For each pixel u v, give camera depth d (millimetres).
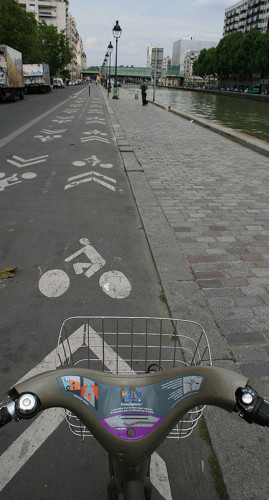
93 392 1360
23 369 2998
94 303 3893
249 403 1249
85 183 8281
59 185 8070
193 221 6176
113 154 11453
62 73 95250
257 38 78250
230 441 2400
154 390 1380
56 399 1333
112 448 1297
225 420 2543
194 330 3439
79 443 2408
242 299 3969
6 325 3529
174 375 1418
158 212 6516
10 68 29594
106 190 7852
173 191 7820
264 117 31359
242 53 84188
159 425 1309
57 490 2133
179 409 1348
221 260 4828
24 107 26109
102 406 1334
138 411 1327
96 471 2234
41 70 45312
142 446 1282
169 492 2127
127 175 9062
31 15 43594
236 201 7270
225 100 60969
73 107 27297
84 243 5301
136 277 4434
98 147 12344
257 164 10625
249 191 7961
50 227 5832
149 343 3268
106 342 3275
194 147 12969
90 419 1317
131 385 1393
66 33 128375
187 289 4105
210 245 5270
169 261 4727
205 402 1358
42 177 8617
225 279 4359
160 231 5684
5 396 2732
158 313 3756
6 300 3918
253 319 3645
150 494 1630
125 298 3998
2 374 2943
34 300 3930
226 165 10391
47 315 3689
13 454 2330
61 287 4176
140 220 6254
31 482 2174
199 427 2525
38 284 4230
